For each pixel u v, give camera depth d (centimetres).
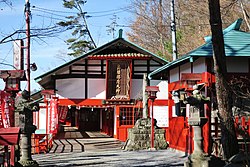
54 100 1970
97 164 1288
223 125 1032
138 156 1510
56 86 2408
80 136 2591
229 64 1432
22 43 1255
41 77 2356
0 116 1236
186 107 1692
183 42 3178
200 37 3053
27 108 1059
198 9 2966
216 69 1041
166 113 2352
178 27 3319
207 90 1382
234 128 1034
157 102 2355
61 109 2398
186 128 1507
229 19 2417
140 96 2395
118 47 2419
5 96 1236
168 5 3556
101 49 2375
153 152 1658
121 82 2369
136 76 2439
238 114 1403
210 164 1030
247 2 2442
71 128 3416
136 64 2452
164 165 1251
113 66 2355
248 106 1424
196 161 1042
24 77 1241
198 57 1384
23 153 1055
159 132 1794
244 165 604
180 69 1673
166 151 1689
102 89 2430
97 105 2408
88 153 1653
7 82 1232
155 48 3712
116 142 2153
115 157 1486
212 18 1034
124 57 2338
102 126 3072
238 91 1355
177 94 1752
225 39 1448
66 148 1847
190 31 3241
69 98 2408
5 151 814
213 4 1030
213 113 1434
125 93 2378
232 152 1018
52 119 1939
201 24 2934
